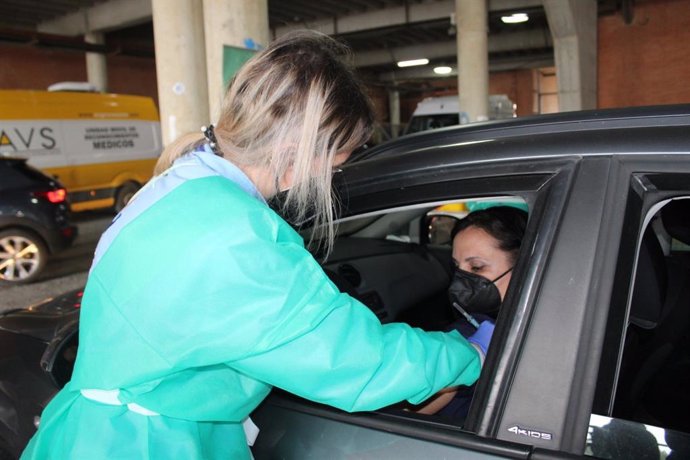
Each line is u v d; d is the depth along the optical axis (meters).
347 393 0.93
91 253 8.87
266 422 1.24
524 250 1.05
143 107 12.27
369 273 2.49
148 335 0.90
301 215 1.17
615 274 0.97
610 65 13.95
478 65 11.52
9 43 15.66
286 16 16.12
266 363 0.91
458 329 1.62
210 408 0.98
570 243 1.01
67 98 10.88
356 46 22.81
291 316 0.88
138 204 0.97
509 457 0.95
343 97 0.96
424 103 12.95
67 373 1.72
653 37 13.32
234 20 5.14
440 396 1.33
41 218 6.83
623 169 1.02
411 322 2.66
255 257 0.87
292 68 0.93
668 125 1.08
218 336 0.88
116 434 0.94
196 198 0.92
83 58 18.62
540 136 1.17
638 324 1.44
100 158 11.35
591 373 0.94
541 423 0.95
